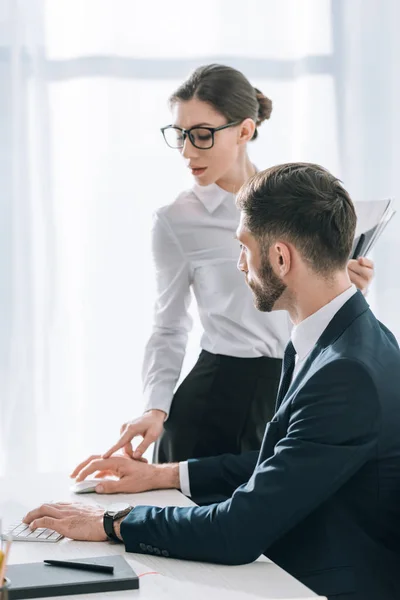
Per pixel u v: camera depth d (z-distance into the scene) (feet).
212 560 5.80
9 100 12.29
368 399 5.70
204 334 9.23
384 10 13.20
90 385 12.71
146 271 12.76
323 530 5.86
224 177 9.08
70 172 12.54
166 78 12.70
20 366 12.44
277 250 6.05
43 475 8.04
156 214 9.36
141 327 12.80
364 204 8.45
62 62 12.46
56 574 5.47
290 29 13.06
